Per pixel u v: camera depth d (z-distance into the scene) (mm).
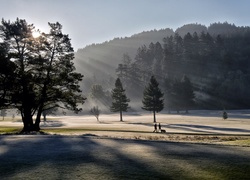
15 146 18938
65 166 12844
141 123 71312
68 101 42500
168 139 29859
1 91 40219
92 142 20281
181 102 135375
